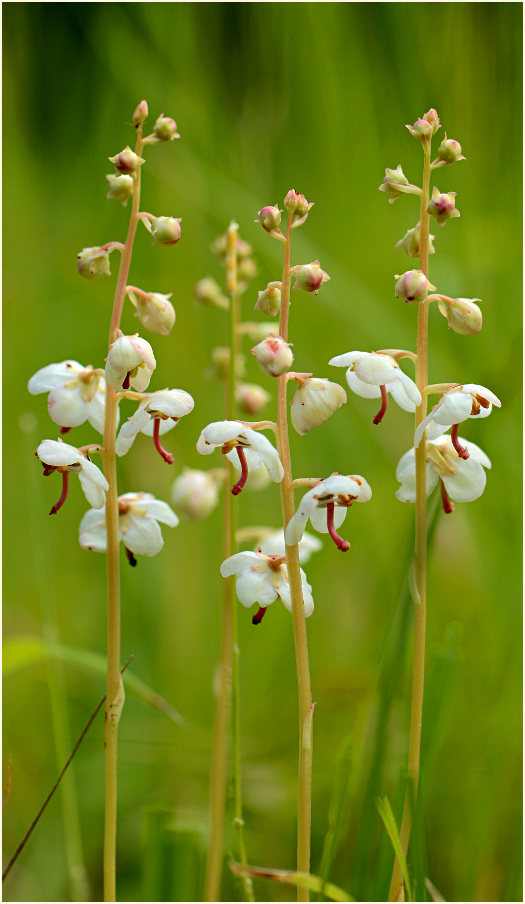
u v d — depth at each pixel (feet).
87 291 2.76
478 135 2.52
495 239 2.35
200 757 2.19
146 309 1.83
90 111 3.15
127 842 2.15
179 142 2.58
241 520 2.50
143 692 1.96
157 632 2.38
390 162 2.62
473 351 2.31
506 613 2.13
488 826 2.03
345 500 1.78
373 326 2.30
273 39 2.78
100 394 1.87
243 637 2.34
